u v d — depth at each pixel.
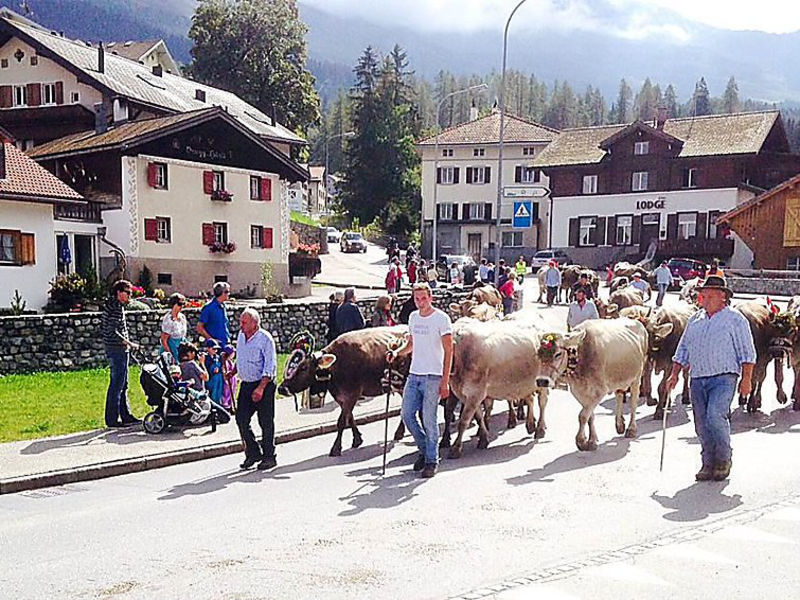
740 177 61.38
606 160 65.50
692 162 62.50
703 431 9.51
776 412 14.06
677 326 13.94
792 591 6.17
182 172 38.91
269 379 10.83
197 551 7.31
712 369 9.41
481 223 77.44
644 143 64.25
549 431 12.98
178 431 13.08
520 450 11.61
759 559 6.84
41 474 10.34
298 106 83.81
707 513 8.20
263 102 81.50
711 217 62.19
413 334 10.24
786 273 47.62
